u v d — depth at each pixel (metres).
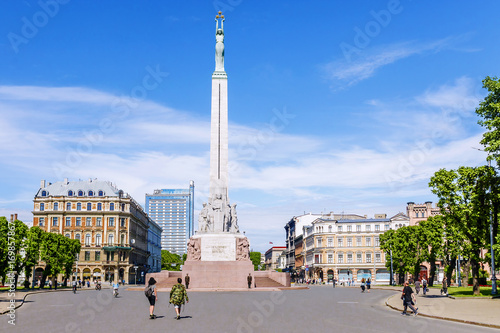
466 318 34.03
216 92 94.56
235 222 89.94
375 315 37.28
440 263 137.75
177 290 33.47
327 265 153.12
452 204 58.25
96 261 139.62
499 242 58.03
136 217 154.00
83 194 145.50
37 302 52.78
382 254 150.50
